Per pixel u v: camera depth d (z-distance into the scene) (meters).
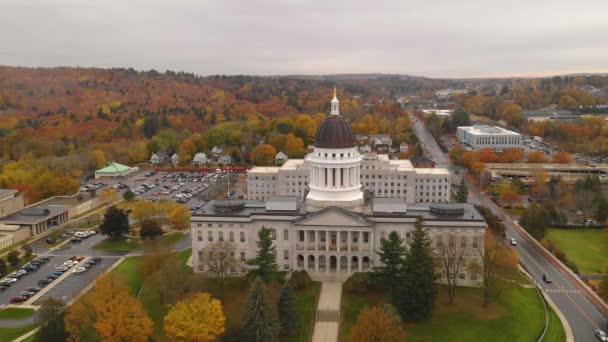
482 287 151.00
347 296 146.38
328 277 159.38
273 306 116.25
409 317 129.25
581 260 180.62
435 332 126.00
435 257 143.88
